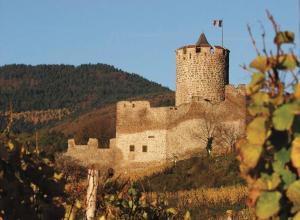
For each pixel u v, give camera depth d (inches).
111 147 3388.3
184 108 3319.4
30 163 396.2
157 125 3316.9
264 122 233.9
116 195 708.0
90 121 6323.8
